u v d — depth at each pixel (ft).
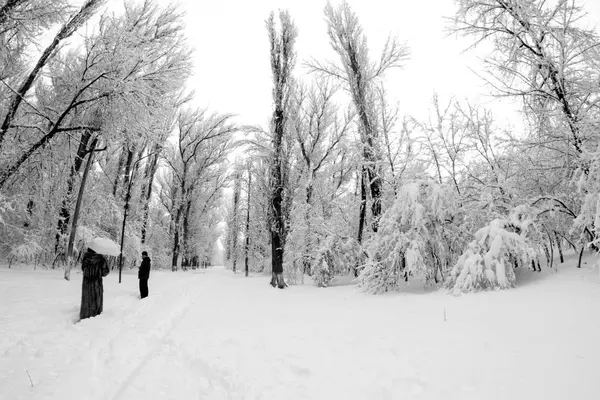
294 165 59.82
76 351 13.01
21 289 27.40
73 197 54.60
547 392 8.59
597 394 8.16
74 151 40.60
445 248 33.24
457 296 24.50
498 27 27.04
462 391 9.24
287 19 52.90
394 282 32.86
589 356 10.34
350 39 46.78
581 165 24.98
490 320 16.48
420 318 18.97
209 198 116.47
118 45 34.14
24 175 40.27
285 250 53.36
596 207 21.13
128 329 16.57
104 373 11.03
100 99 34.88
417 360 11.87
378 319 19.79
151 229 95.50
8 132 37.42
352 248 47.47
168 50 41.73
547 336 12.81
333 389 9.99
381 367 11.51
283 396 9.54
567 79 26.18
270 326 18.66
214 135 98.37
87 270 19.75
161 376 10.93
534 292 20.85
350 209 56.54
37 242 46.93
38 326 16.65
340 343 14.75
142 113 36.14
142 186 85.97
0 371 10.86
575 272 23.07
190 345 14.65
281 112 51.88
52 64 39.42
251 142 52.65
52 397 9.04
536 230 25.66
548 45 26.14
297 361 12.37
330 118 62.90
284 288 44.06
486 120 33.73
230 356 13.05
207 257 184.55
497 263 23.95
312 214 56.39
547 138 27.50
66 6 30.73
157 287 38.55
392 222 32.73
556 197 26.86
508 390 8.98
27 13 29.43
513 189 30.58
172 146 97.96
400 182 42.11
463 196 35.09
